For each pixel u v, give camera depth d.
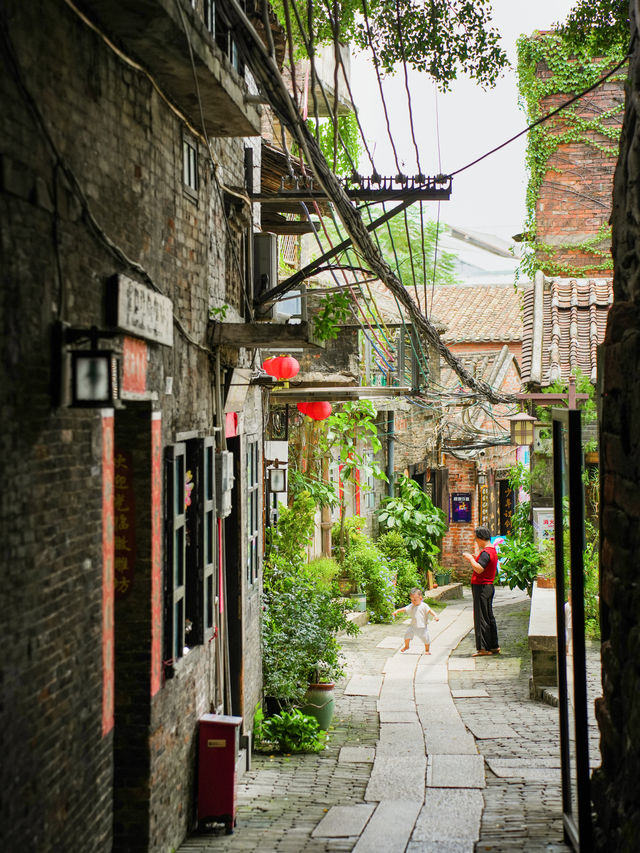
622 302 5.23
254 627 9.98
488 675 13.03
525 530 18.33
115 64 5.30
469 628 17.25
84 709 4.73
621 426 5.07
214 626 7.66
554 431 6.67
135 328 5.39
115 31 5.18
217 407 7.84
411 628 14.81
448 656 14.48
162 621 6.16
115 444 5.91
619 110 18.58
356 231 7.52
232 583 9.20
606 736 5.42
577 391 15.06
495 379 25.41
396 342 17.88
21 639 3.96
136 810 5.82
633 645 4.74
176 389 6.66
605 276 18.83
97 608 4.93
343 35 10.10
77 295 4.65
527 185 18.97
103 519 5.03
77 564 4.64
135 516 5.91
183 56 5.58
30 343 4.06
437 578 23.62
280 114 6.23
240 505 9.30
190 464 7.15
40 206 4.16
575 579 5.84
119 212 5.38
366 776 8.52
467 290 32.69
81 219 4.70
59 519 4.40
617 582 5.19
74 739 4.58
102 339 4.69
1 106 3.78
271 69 5.93
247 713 9.34
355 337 16.33
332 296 8.32
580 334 16.89
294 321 12.59
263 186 12.04
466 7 9.72
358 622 17.28
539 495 16.83
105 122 5.14
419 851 5.94
